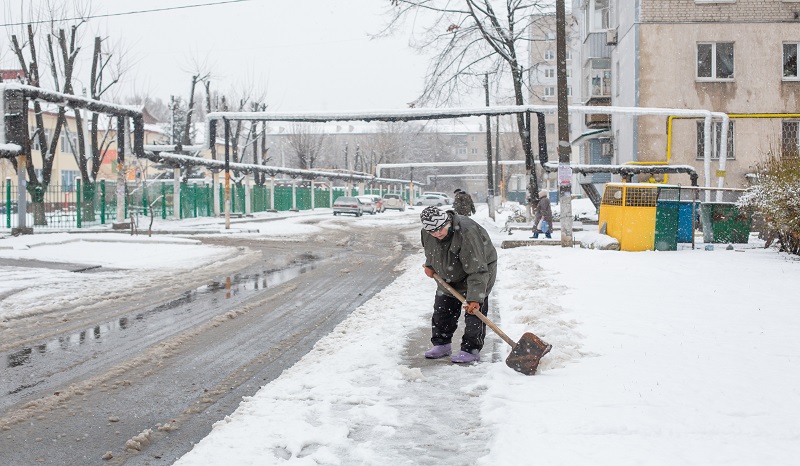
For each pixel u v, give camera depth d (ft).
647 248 52.29
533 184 84.64
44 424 16.22
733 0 94.12
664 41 94.68
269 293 37.52
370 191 258.16
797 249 47.93
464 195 25.34
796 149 48.91
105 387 19.31
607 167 81.41
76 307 32.68
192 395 18.54
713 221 55.36
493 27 89.97
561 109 56.29
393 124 339.57
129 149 102.89
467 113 75.46
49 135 177.88
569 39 105.60
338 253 63.62
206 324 28.55
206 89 154.51
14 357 22.80
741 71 94.38
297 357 22.84
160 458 14.19
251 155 337.31
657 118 95.09
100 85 112.47
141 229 93.45
